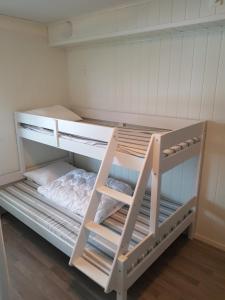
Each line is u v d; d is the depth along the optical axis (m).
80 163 3.54
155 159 1.60
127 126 2.66
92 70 3.03
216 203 2.28
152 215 1.72
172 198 2.60
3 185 2.89
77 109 3.33
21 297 1.78
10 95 2.84
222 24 1.90
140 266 1.66
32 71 2.99
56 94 3.31
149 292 1.81
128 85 2.71
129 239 1.59
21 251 2.25
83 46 3.03
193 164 2.35
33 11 2.48
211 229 2.36
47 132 2.51
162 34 2.27
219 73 2.04
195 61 2.15
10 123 2.89
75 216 2.18
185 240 2.43
